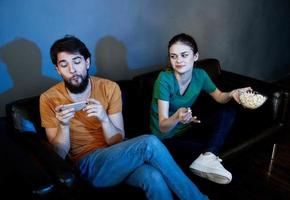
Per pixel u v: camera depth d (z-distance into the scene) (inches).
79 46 55.2
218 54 114.1
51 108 57.9
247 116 79.3
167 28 91.9
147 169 52.5
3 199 50.3
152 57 91.9
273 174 81.1
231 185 76.5
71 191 45.6
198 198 54.1
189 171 62.3
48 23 68.9
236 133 73.5
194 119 60.7
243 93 68.6
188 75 68.6
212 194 72.8
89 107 54.3
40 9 66.8
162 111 66.1
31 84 71.6
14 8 63.6
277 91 73.9
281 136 78.3
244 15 116.2
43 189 43.9
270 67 142.9
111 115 61.6
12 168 49.3
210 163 59.8
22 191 48.5
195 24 99.7
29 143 54.5
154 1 85.1
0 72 66.1
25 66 69.1
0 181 50.3
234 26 114.2
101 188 55.7
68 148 57.2
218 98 74.8
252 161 86.8
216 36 109.4
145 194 52.3
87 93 59.8
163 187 51.8
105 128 58.2
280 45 142.9
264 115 76.4
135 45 86.3
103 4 75.5
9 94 69.0
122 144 54.5
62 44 54.3
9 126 61.4
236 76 85.8
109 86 61.5
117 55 83.6
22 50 67.5
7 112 60.9
